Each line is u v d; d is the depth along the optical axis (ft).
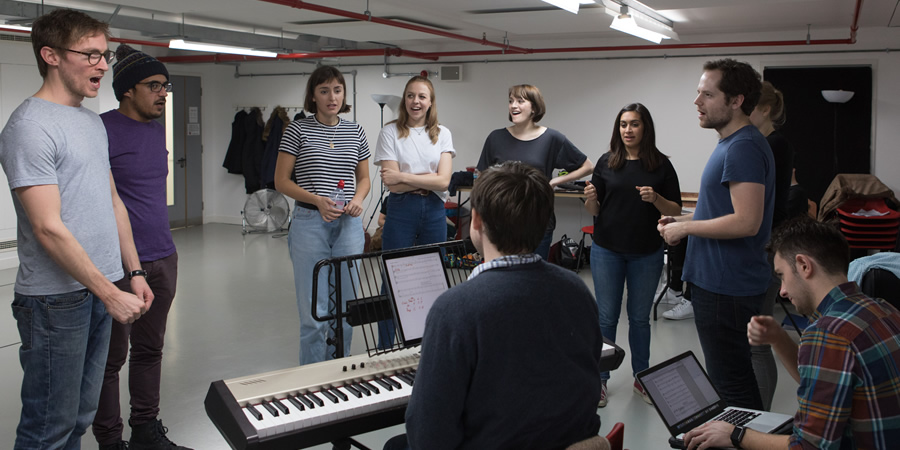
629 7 16.66
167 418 11.09
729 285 8.35
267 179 30.27
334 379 6.49
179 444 10.16
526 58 25.80
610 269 11.62
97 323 7.77
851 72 21.39
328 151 10.64
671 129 23.86
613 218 11.52
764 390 9.14
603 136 24.89
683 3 15.75
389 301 7.01
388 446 6.40
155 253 9.14
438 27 21.50
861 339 5.29
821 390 5.35
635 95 24.22
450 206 25.38
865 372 5.25
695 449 6.34
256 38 23.24
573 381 4.76
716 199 8.46
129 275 8.23
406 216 11.78
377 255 7.18
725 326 8.46
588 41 24.80
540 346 4.63
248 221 30.12
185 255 25.49
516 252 4.90
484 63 26.53
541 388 4.63
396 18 19.75
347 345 11.16
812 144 21.99
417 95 11.62
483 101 26.73
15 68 22.45
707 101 8.33
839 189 18.69
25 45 22.62
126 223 8.39
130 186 8.86
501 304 4.55
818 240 5.77
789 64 22.07
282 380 6.44
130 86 8.76
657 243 11.49
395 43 27.07
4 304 18.10
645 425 11.00
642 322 11.80
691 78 23.38
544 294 4.70
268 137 30.86
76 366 7.41
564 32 22.71
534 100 12.62
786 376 13.19
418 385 4.68
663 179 11.36
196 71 32.40
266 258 25.02
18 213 7.18
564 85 25.29
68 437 7.63
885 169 21.36
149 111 8.94
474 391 4.60
